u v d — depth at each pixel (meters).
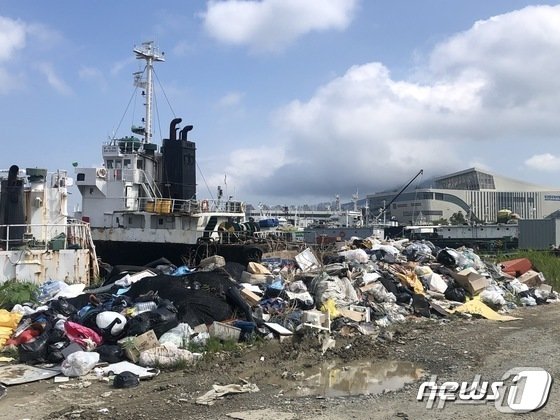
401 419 6.90
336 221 83.88
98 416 7.03
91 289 16.59
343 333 12.38
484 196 133.75
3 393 7.91
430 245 22.80
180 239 25.02
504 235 54.84
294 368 9.68
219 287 12.93
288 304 13.44
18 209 19.80
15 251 17.75
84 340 9.83
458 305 16.45
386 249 20.39
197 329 11.37
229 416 7.03
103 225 27.88
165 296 12.23
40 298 14.98
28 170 21.62
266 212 67.00
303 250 20.30
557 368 9.36
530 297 18.83
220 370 9.43
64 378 8.77
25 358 9.55
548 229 49.03
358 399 7.83
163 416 7.05
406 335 12.60
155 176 29.06
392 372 9.52
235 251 23.02
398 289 16.22
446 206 127.44
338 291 14.26
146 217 27.06
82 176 28.05
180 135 29.31
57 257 18.58
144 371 9.05
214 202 28.25
